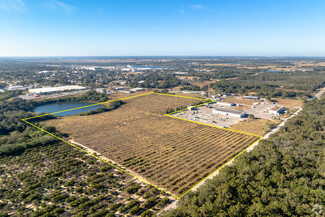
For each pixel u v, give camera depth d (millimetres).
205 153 96375
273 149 78250
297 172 64500
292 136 97625
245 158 74750
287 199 52750
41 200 65500
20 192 68625
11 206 62562
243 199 54875
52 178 75750
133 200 62812
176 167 83625
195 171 80312
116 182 72812
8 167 84250
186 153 96375
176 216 50375
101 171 80375
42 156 93250
